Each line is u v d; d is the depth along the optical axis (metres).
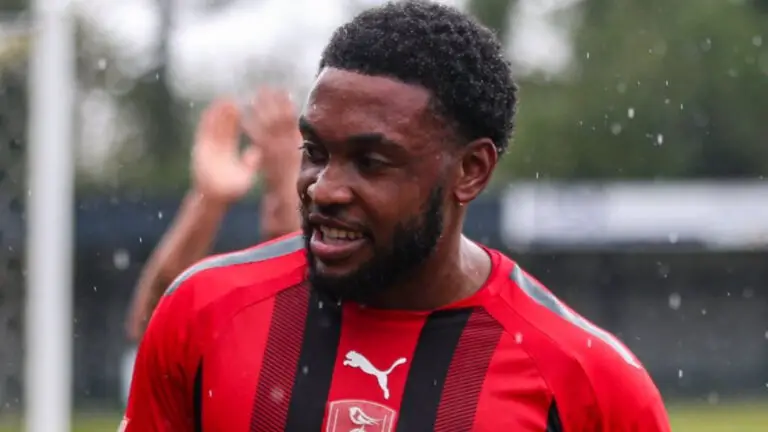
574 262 22.62
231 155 4.04
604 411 2.43
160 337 2.48
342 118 2.23
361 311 2.45
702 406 19.81
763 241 22.20
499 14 32.56
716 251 22.44
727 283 22.69
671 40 31.95
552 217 22.25
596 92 31.69
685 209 22.45
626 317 22.67
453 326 2.45
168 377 2.47
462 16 2.39
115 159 29.41
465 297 2.47
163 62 29.33
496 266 2.55
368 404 2.39
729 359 22.53
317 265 2.33
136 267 21.16
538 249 22.25
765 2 33.28
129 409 2.54
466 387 2.40
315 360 2.43
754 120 32.09
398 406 2.39
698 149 32.03
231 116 4.09
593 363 2.44
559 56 32.59
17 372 7.11
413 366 2.42
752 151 32.19
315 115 2.25
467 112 2.34
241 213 20.42
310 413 2.39
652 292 22.70
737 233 22.25
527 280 2.58
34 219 6.40
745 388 22.48
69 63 6.49
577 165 31.42
